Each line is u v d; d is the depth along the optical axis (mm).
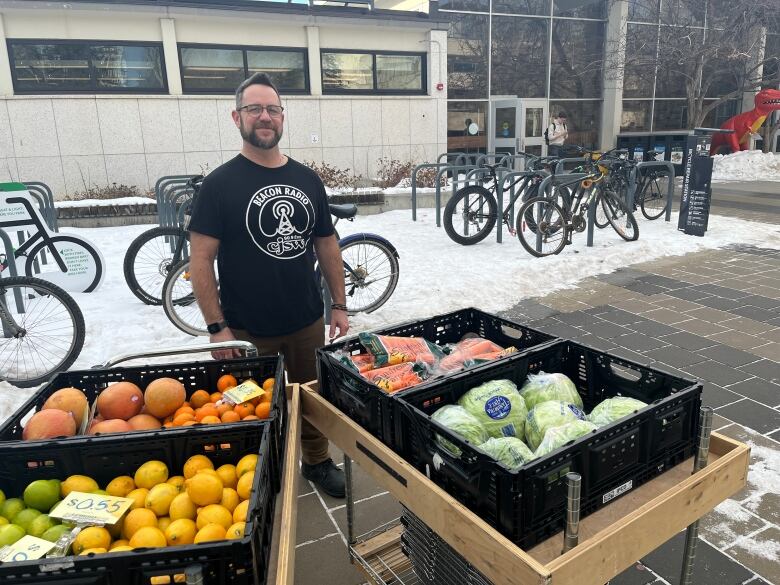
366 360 2076
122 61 11344
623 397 1750
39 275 5781
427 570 1936
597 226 8555
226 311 2604
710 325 5074
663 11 17734
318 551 2516
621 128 18750
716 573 2299
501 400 1716
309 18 12195
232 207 2395
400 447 1694
